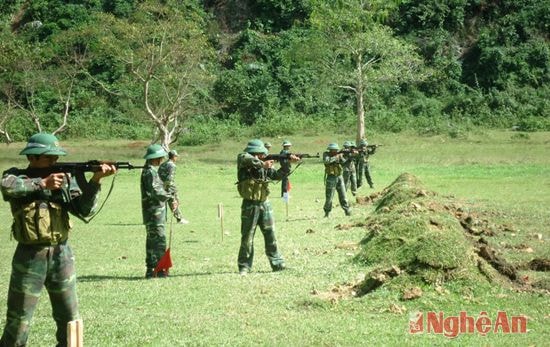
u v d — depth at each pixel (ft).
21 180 21.71
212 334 26.43
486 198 71.41
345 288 32.73
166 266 39.24
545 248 43.39
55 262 22.44
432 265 30.89
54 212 22.31
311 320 28.02
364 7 142.61
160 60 127.03
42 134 22.91
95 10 233.14
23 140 178.91
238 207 75.82
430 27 209.67
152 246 39.37
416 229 38.32
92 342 25.90
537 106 176.24
